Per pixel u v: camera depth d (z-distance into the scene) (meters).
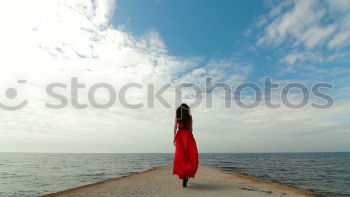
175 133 5.16
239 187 5.51
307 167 40.50
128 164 49.84
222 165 38.66
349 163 58.31
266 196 4.50
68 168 36.12
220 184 5.98
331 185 16.64
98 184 6.16
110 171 27.89
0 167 40.84
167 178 7.44
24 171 30.12
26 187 13.80
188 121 5.10
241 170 27.86
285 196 4.57
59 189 12.97
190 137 5.07
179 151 5.03
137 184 6.04
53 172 27.42
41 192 11.95
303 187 15.33
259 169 31.33
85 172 26.64
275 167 38.19
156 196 4.42
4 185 14.80
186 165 4.95
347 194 12.86
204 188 5.34
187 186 5.61
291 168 36.62
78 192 4.93
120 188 5.40
